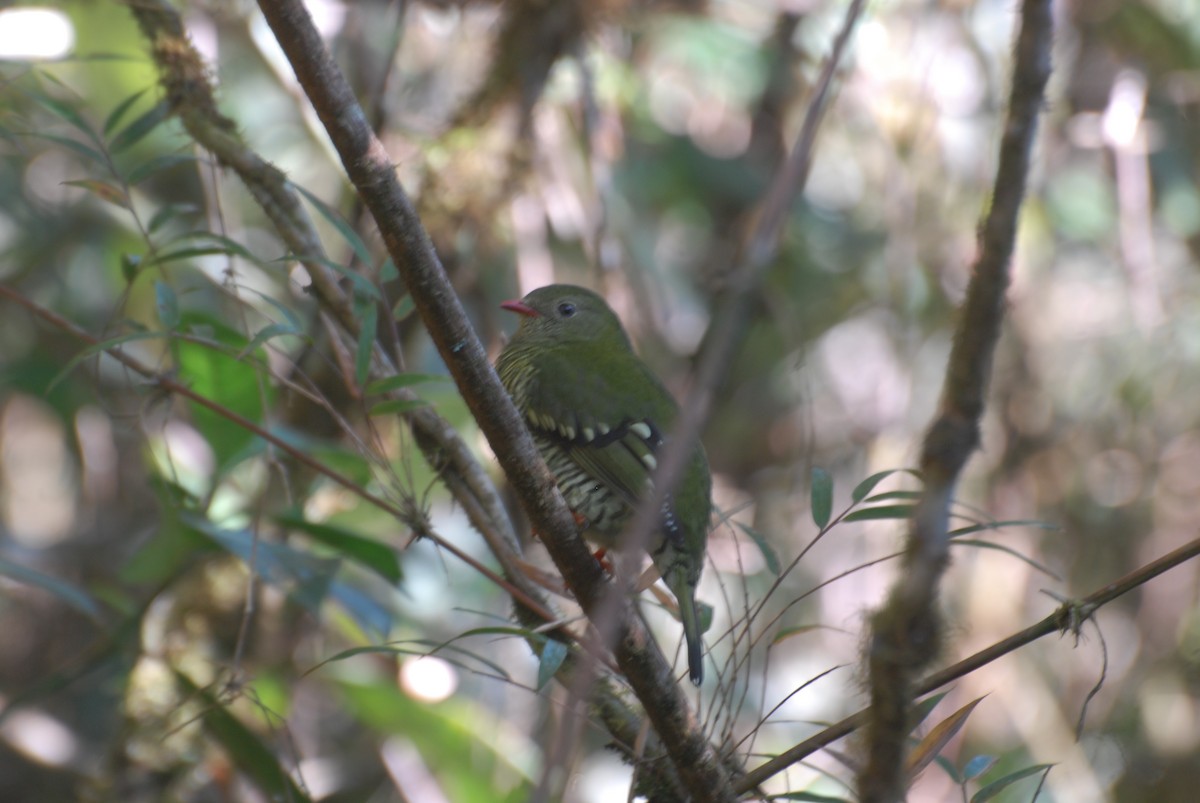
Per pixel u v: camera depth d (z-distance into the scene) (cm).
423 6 1223
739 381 1363
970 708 570
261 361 746
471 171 1037
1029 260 1257
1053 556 1245
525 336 898
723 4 1339
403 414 726
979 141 1231
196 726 904
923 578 437
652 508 387
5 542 1256
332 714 1231
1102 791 1141
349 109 505
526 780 976
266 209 727
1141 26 1270
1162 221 1312
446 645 567
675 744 579
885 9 1247
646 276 1305
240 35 1255
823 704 1209
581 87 1169
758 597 1264
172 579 862
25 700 886
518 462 560
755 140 1394
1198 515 1229
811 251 1351
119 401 1251
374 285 687
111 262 1270
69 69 1187
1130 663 1200
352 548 842
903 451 1248
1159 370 1247
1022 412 1259
